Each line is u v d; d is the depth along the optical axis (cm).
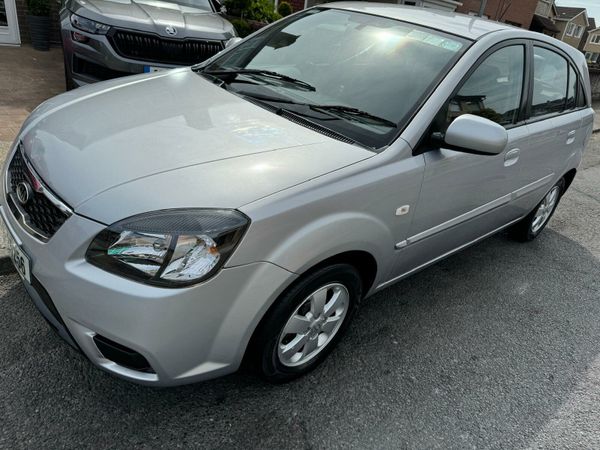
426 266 303
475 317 322
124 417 210
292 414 225
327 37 302
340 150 222
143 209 175
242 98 264
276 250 189
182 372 186
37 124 234
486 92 283
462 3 2009
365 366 262
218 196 183
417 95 252
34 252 190
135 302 170
